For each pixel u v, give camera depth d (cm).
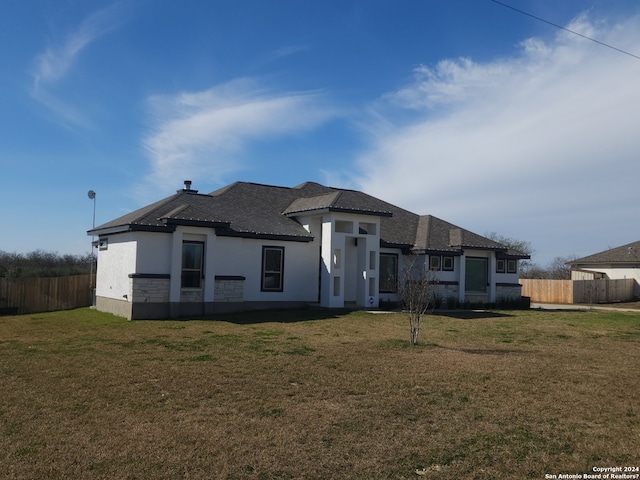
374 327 1661
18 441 602
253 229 2086
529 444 625
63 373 950
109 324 1692
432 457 583
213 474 527
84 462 547
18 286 2312
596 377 977
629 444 629
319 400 795
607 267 4175
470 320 1941
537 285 3800
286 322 1731
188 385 866
